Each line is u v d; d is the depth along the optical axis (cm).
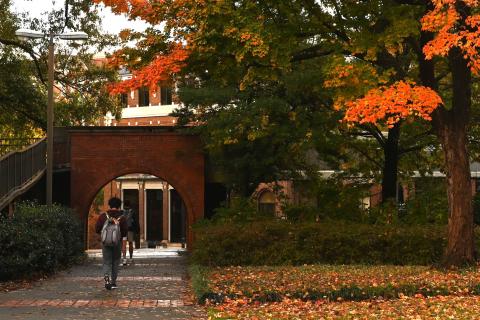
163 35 1962
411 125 2888
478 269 1911
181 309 1411
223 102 2955
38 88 4056
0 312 1341
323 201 2883
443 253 2150
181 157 3409
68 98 4047
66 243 2506
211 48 1859
